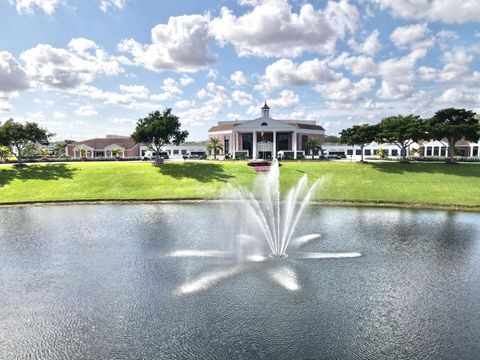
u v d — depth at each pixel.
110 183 46.97
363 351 10.78
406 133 57.16
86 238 23.53
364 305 13.68
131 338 11.56
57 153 112.44
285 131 90.19
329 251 20.47
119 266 18.06
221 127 101.00
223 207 36.09
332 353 10.70
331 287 15.34
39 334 11.88
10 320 12.80
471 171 49.53
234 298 14.32
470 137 55.91
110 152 110.75
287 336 11.59
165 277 16.55
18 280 16.36
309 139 92.56
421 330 11.93
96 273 17.11
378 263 18.36
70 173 50.62
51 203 39.22
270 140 96.12
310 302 13.93
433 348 10.91
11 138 53.31
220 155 99.56
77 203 39.06
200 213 32.66
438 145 86.06
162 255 19.77
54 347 11.15
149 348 11.02
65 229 26.22
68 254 20.09
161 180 48.59
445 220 29.34
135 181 47.97
